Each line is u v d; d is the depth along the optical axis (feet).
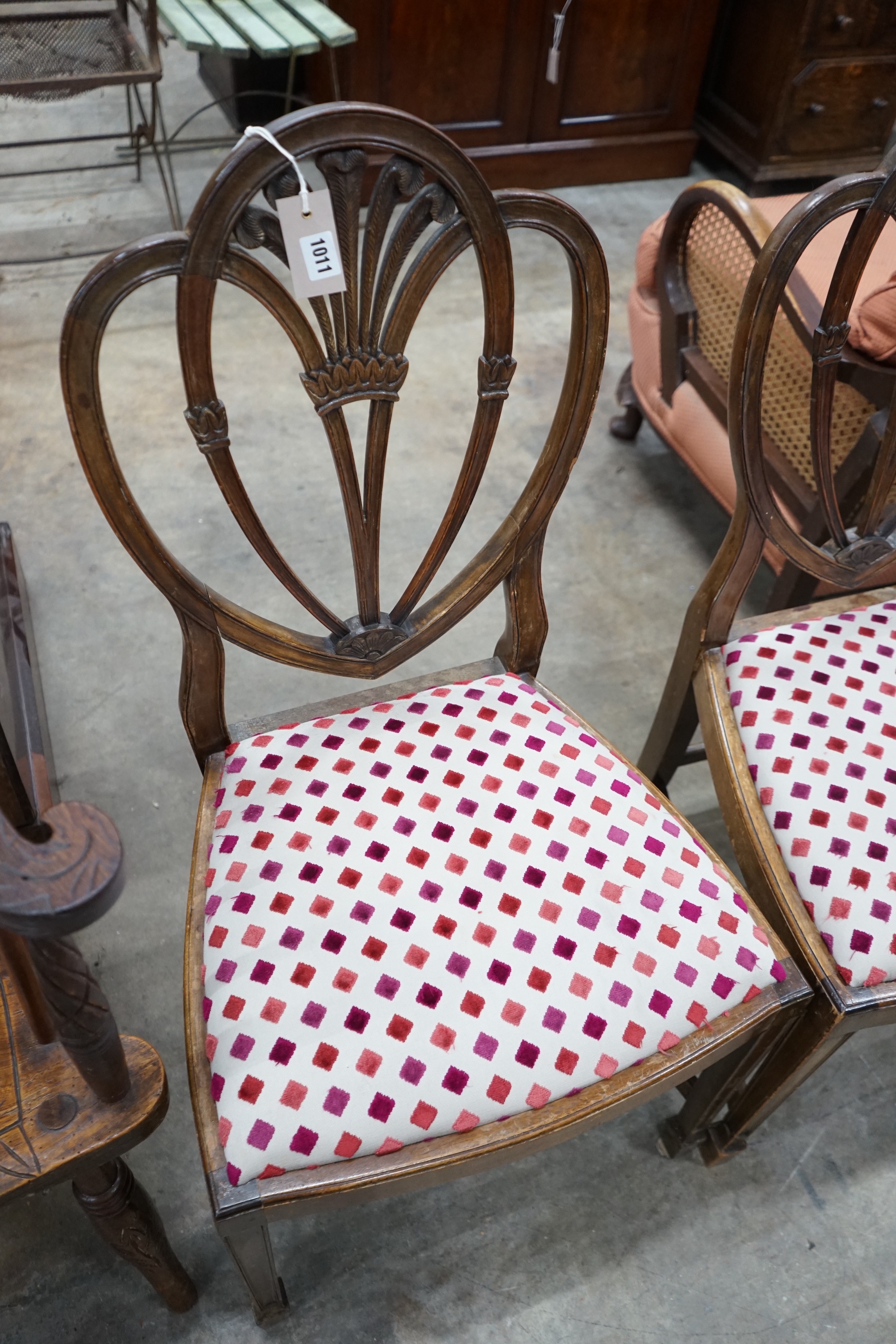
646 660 5.46
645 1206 3.59
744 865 3.11
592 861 2.73
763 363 2.81
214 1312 3.28
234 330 7.43
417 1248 3.45
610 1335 3.30
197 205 2.04
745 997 2.64
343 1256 3.42
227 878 2.68
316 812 2.79
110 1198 2.48
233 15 6.70
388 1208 3.53
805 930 2.85
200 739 3.00
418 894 2.62
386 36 7.84
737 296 4.88
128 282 2.07
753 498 3.08
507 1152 2.41
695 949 2.63
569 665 5.39
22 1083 2.30
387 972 2.48
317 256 2.19
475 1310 3.33
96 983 1.90
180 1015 3.94
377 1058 2.37
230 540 5.84
